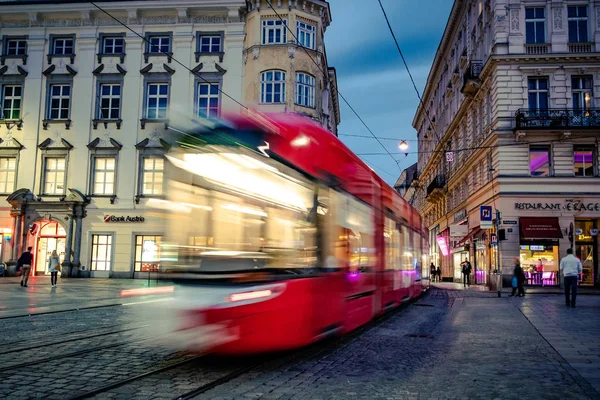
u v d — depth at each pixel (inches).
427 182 2421.3
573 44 1151.0
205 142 283.6
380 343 378.9
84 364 284.8
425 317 565.9
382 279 474.0
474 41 1424.7
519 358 320.8
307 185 313.4
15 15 1323.8
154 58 1310.3
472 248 1461.6
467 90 1357.0
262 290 269.7
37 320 476.7
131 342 354.0
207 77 1290.6
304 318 295.0
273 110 1258.6
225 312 260.1
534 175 1152.8
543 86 1173.7
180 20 1307.8
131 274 1255.5
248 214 275.1
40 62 1325.0
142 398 219.6
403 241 613.3
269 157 287.9
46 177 1301.7
